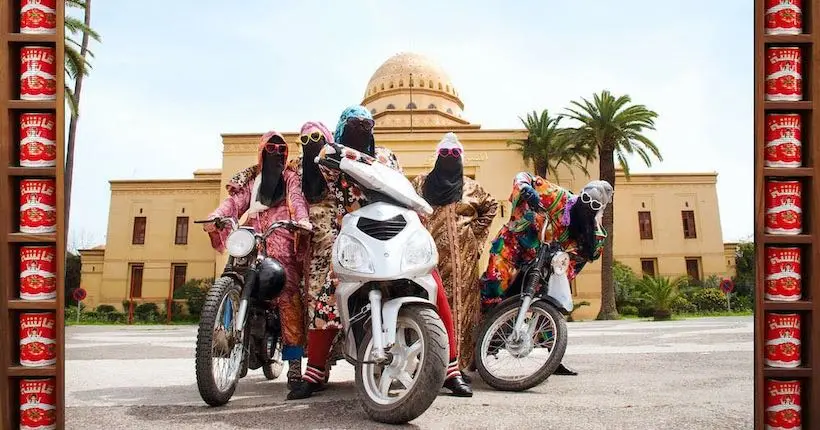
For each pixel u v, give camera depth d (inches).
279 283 153.6
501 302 181.2
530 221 190.9
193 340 447.8
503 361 207.0
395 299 126.1
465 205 186.4
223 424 122.6
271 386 182.5
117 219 1330.0
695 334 422.6
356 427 119.9
